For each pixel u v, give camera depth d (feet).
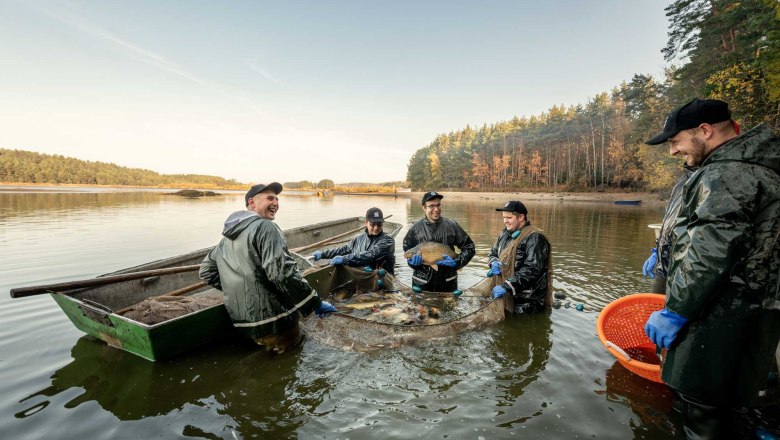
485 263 32.01
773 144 6.97
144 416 9.65
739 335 7.33
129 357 12.78
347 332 14.07
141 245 37.27
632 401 10.38
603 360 13.01
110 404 10.14
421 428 9.27
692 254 7.28
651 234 48.42
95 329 13.30
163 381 11.35
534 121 360.07
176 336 12.45
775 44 48.42
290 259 12.63
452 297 19.17
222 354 13.16
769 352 7.49
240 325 13.04
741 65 58.80
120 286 16.40
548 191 220.02
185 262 21.75
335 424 9.43
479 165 292.61
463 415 9.80
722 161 7.32
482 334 15.15
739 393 7.60
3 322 16.06
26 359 12.65
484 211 100.22
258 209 13.94
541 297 18.15
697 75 79.15
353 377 11.76
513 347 14.02
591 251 35.78
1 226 49.08
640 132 132.36
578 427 9.28
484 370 12.26
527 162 269.44
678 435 8.92
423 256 19.03
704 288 7.13
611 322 13.11
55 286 12.76
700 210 7.23
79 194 148.77
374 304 17.74
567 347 14.06
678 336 8.06
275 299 12.96
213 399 10.49
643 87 140.67
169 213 74.49
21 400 10.24
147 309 13.67
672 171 105.81
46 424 9.20
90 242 38.58
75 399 10.35
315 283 18.47
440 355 13.29
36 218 58.95
